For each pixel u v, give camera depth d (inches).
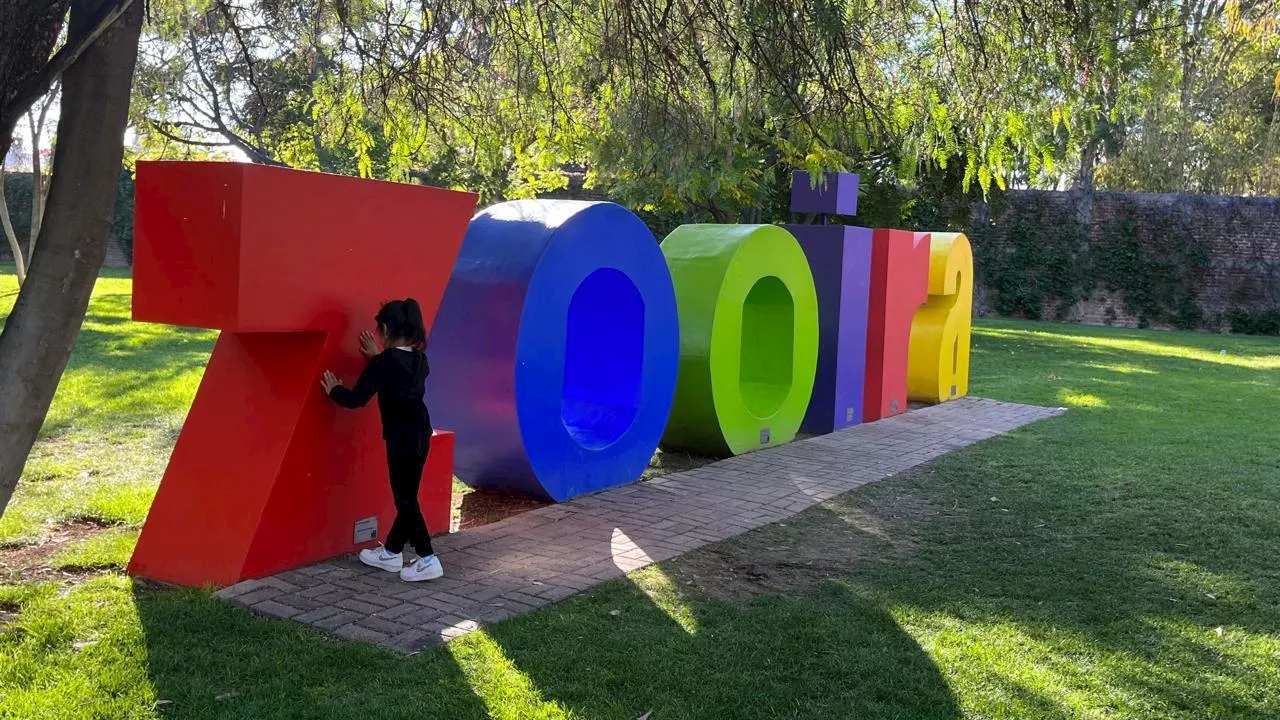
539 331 281.6
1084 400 550.0
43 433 346.3
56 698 148.3
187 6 288.0
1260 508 304.0
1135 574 236.8
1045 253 1208.8
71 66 162.9
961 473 350.3
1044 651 185.8
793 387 413.1
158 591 201.5
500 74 284.0
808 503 301.6
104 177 166.4
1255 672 179.6
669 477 336.5
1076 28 221.5
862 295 461.7
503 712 151.2
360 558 221.8
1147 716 160.2
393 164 316.5
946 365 540.7
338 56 276.1
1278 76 504.7
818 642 185.8
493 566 226.8
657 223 919.7
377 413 232.5
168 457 318.0
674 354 343.6
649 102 245.0
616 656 174.7
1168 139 1301.7
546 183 535.8
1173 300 1173.7
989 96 230.4
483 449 285.7
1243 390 609.3
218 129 470.6
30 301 165.9
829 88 213.3
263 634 177.3
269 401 215.9
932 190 796.0
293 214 197.5
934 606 209.0
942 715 157.8
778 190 746.2
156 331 634.2
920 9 245.0
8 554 219.1
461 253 291.0
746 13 204.2
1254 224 1141.1
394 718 147.2
